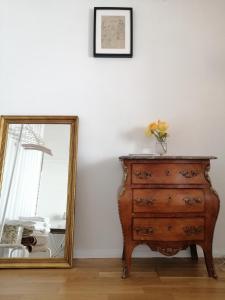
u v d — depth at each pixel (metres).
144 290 1.45
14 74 2.13
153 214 1.63
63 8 2.19
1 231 1.93
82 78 2.14
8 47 2.14
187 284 1.53
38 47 2.15
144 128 2.12
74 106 2.12
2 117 2.06
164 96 2.15
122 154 2.10
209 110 2.15
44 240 1.91
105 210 2.06
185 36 2.20
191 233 1.63
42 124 2.08
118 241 2.04
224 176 2.10
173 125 2.13
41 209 1.96
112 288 1.47
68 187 1.96
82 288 1.47
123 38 2.17
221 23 2.21
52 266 1.78
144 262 1.92
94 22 2.17
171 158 1.65
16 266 1.77
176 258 2.01
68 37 2.17
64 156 2.03
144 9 2.21
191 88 2.17
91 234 2.04
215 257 2.03
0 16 2.16
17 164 2.03
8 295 1.38
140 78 2.16
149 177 1.66
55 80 2.13
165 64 2.18
